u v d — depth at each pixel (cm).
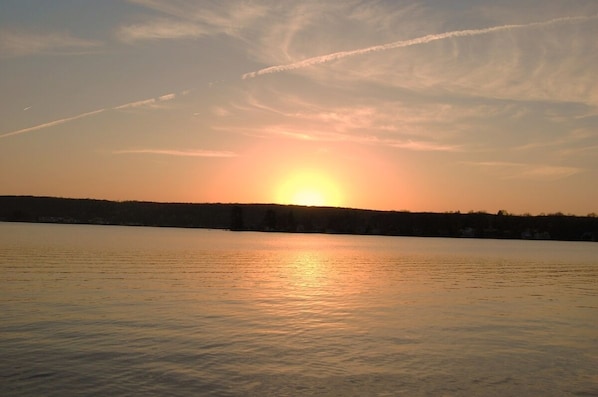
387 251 14262
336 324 3431
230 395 2042
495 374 2373
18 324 3116
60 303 3875
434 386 2197
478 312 4059
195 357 2523
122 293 4503
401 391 2130
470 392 2131
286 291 5106
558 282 6725
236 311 3816
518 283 6456
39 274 5700
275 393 2077
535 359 2638
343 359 2569
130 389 2072
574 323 3672
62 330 2991
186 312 3691
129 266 7100
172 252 10512
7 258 7569
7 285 4738
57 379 2156
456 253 13700
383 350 2762
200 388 2106
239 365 2417
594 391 2164
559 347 2909
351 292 5175
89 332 2959
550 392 2145
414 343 2941
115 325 3170
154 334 2962
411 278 6819
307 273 7250
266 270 7469
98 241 13425
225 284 5512
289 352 2669
